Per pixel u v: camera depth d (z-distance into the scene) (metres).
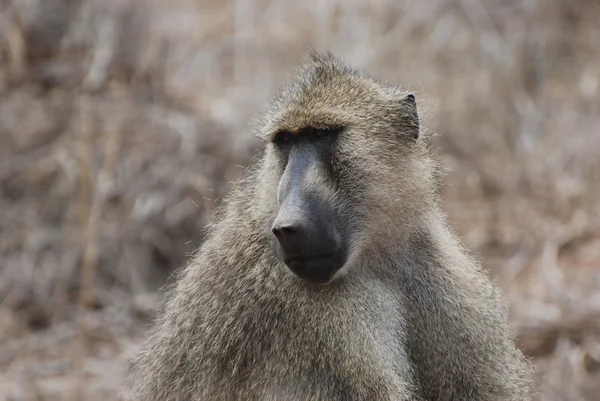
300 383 7.55
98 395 11.57
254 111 16.52
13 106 15.83
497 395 8.20
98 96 15.51
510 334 8.65
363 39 17.94
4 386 11.77
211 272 8.16
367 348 7.54
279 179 7.88
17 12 16.14
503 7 19.80
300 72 8.96
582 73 19.00
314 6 19.83
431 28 18.89
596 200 16.27
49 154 15.34
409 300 8.09
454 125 17.80
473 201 16.45
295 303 7.62
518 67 18.72
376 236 7.96
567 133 17.77
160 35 18.12
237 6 19.91
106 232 14.52
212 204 14.73
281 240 7.39
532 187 16.72
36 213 14.84
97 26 16.09
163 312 8.85
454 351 8.11
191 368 8.13
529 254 14.80
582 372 11.52
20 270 14.30
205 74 18.55
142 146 15.23
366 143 7.87
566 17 19.69
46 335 13.29
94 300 13.98
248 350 7.80
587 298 13.23
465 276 8.34
